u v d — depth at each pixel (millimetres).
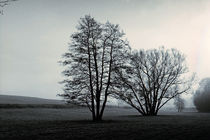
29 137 14406
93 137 13766
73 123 24844
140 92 46406
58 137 14102
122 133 15078
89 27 29234
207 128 16688
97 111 28672
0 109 55625
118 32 30094
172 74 48500
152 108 48031
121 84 29125
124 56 30031
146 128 17812
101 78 28781
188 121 25406
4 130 18516
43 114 47375
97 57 28953
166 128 17562
